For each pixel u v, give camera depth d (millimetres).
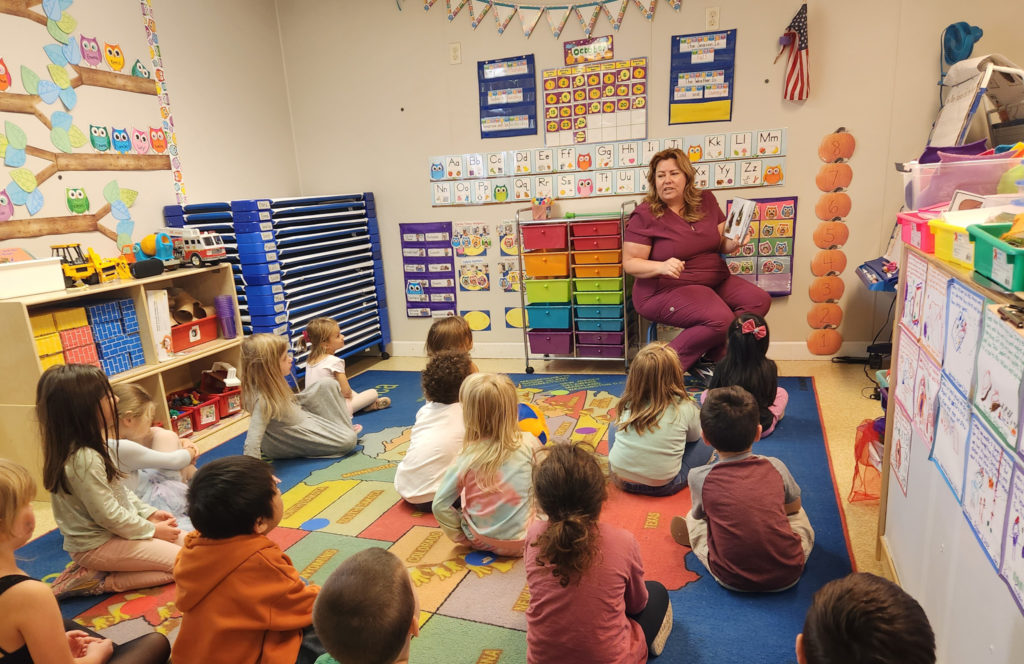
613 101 3699
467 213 4141
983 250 1114
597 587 1251
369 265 4246
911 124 3295
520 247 3762
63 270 2631
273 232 3463
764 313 3314
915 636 735
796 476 2334
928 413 1398
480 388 1863
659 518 2121
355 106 4211
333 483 2543
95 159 3000
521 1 3729
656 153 3479
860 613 751
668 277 3357
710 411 1724
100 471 1821
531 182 3963
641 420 2164
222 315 3342
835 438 2645
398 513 2277
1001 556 955
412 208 4258
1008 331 949
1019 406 902
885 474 1785
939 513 1295
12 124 2635
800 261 3607
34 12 2715
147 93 3271
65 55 2846
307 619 1354
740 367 2596
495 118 3939
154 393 2941
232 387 3332
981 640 1035
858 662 747
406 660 1073
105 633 1732
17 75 2654
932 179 1845
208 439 3100
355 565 1032
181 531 2012
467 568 1913
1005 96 2719
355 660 995
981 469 1056
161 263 2967
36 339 2467
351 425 2906
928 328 1421
